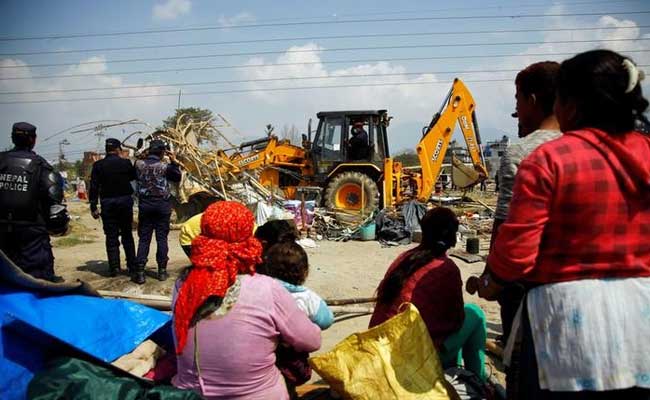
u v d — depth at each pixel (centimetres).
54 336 221
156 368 260
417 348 233
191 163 1085
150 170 609
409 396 224
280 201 1116
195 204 1163
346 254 849
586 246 164
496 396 279
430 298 273
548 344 167
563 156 165
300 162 1320
